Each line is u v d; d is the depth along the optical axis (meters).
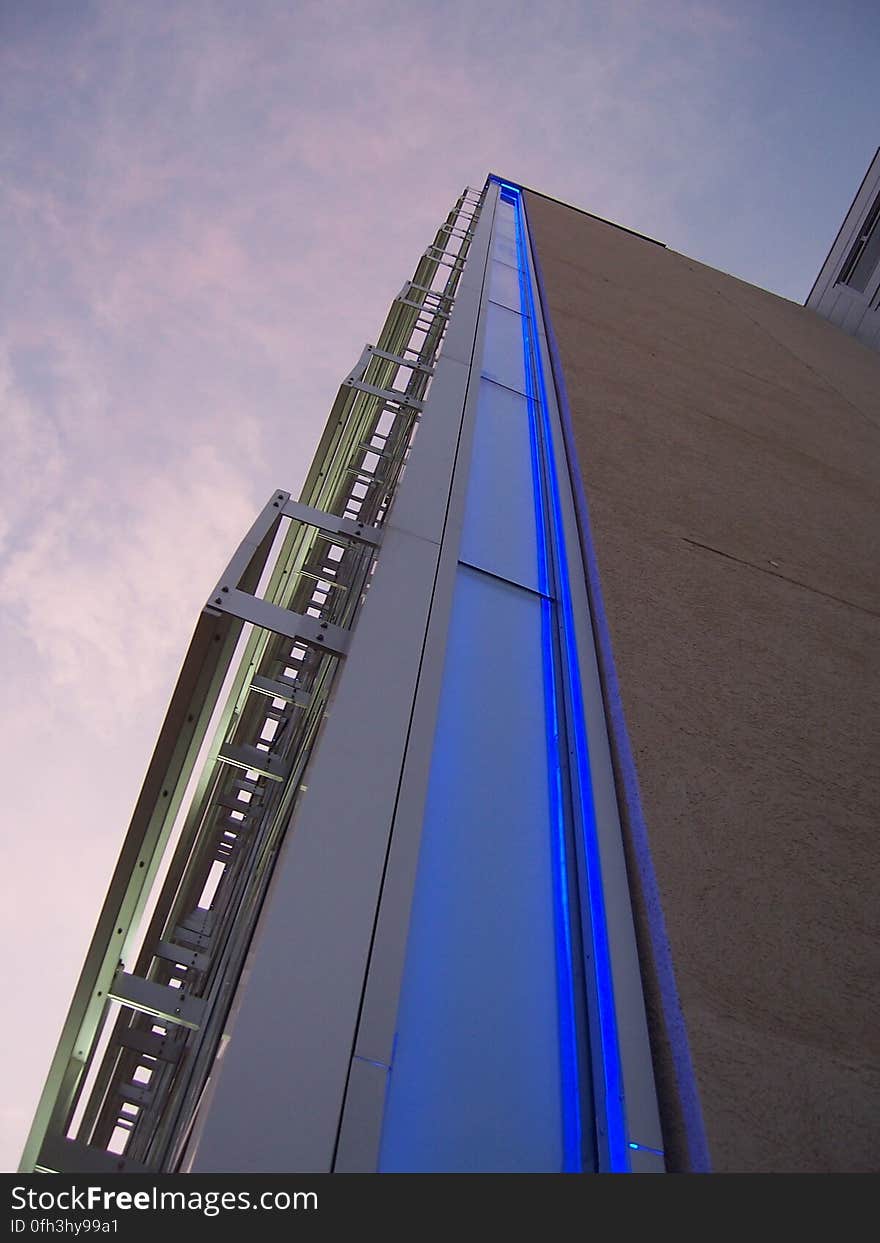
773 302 14.50
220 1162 1.51
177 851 4.05
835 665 3.40
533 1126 1.82
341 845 2.12
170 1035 3.19
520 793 2.56
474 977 2.05
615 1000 2.02
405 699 2.58
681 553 3.83
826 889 2.36
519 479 4.24
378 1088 1.70
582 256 10.52
